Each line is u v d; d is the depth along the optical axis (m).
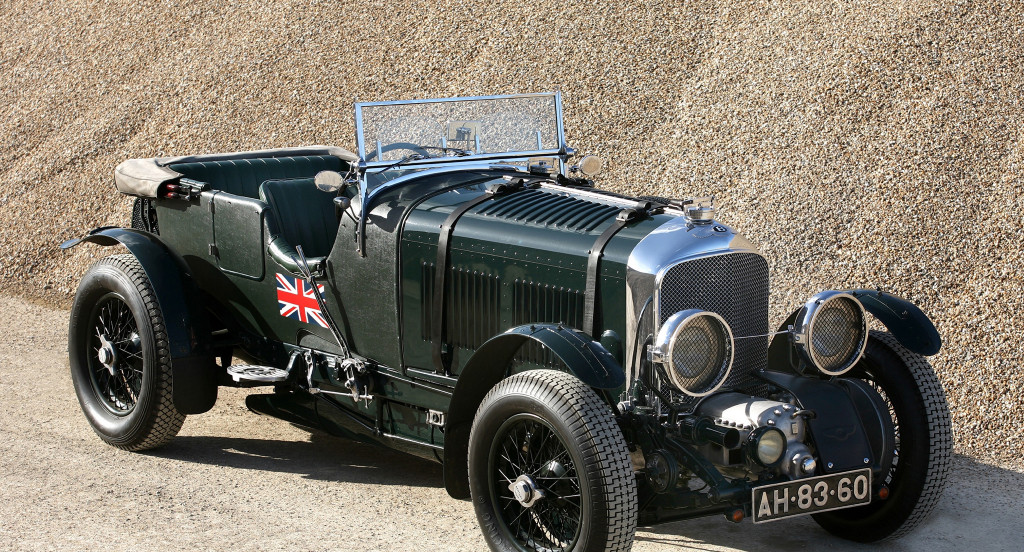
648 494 4.02
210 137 10.30
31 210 9.93
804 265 7.29
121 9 12.91
